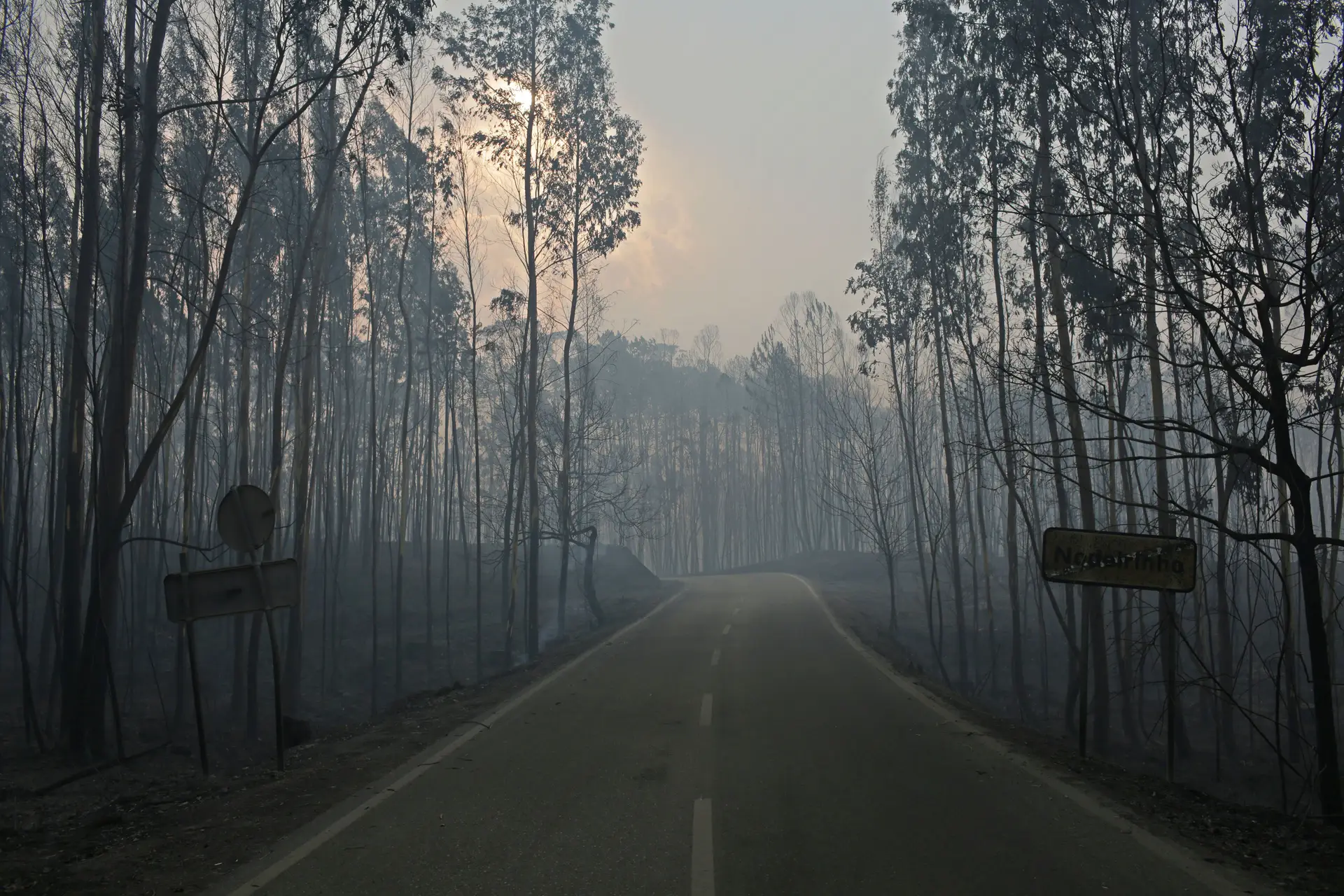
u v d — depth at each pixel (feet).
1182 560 28.89
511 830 23.04
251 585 33.04
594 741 35.88
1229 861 20.15
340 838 22.39
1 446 72.08
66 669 48.16
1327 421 48.83
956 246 77.97
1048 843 21.48
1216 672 71.67
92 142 48.57
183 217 75.51
